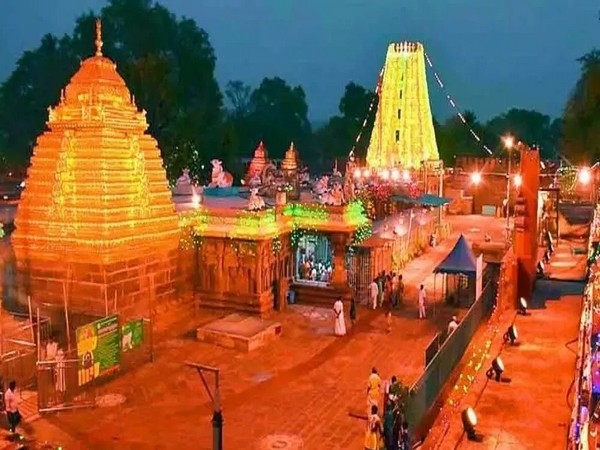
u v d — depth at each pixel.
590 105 61.31
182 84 81.94
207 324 34.03
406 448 18.78
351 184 45.75
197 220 38.53
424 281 46.72
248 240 37.38
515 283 33.00
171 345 32.69
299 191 56.62
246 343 31.94
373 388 23.33
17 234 33.50
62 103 33.31
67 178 32.50
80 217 32.22
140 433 23.23
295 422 24.16
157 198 35.19
